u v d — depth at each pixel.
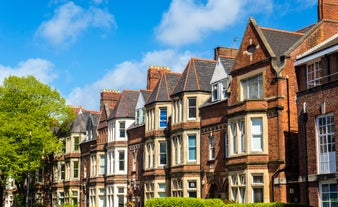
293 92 33.06
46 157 73.00
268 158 32.88
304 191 28.94
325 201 27.41
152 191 45.81
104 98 62.06
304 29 38.66
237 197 33.94
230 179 34.84
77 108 72.75
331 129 27.39
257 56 34.78
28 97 62.12
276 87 32.88
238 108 34.75
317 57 30.36
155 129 46.00
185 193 40.84
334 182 26.81
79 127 67.12
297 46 33.88
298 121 29.77
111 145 55.19
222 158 38.00
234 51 45.56
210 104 39.97
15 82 61.62
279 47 35.06
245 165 33.41
